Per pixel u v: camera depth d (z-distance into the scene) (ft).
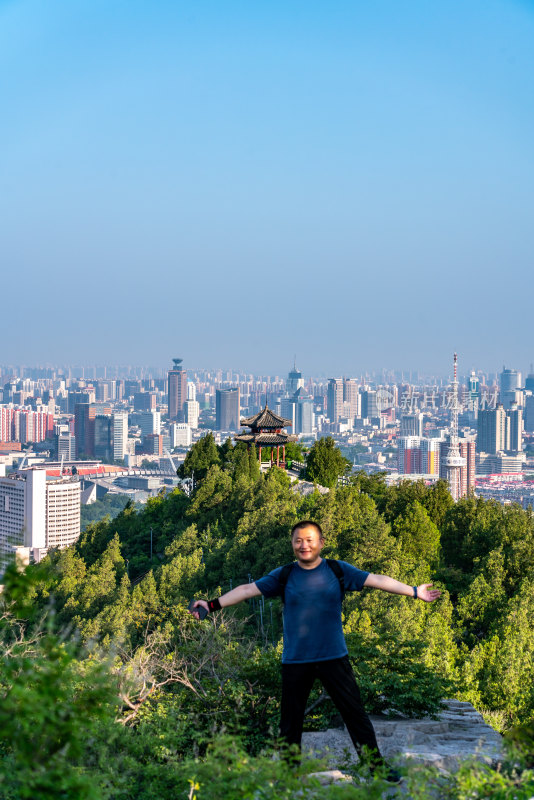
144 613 191.83
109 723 36.04
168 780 34.37
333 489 240.12
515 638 147.43
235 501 279.08
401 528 224.94
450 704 56.65
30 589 22.59
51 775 21.38
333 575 32.19
